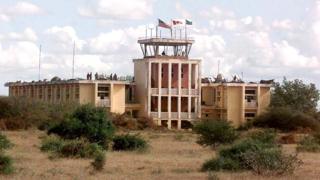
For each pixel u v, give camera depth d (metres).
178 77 122.75
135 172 34.78
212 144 60.81
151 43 124.38
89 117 58.72
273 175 32.66
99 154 40.81
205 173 34.31
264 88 128.12
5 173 32.97
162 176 32.41
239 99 126.69
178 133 98.62
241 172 34.34
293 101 136.12
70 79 123.25
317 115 129.00
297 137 78.94
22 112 103.12
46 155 47.03
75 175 32.16
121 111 121.69
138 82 125.19
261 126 117.38
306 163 42.84
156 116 121.31
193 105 123.81
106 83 120.69
